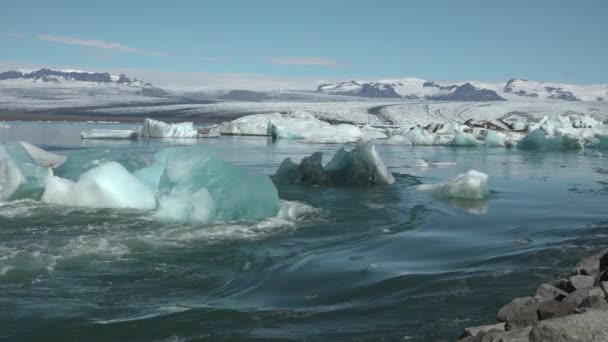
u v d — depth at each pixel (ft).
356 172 44.09
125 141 109.70
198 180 29.78
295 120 151.02
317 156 44.91
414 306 15.99
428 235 25.77
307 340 13.87
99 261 20.88
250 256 21.81
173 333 14.42
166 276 19.27
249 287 18.10
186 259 21.34
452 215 31.04
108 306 16.38
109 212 29.43
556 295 14.84
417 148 99.45
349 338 13.94
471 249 22.79
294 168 46.06
